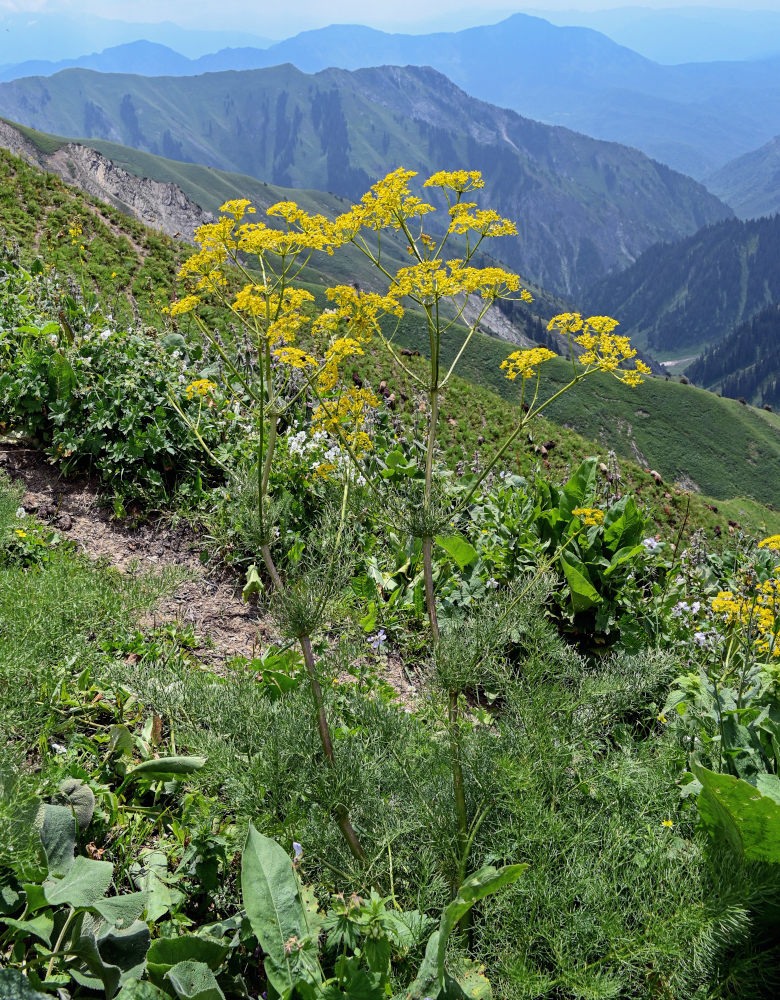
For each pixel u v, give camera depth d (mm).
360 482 4160
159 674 3623
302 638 3086
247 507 3197
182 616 5684
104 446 6965
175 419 7160
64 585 4266
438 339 3344
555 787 3271
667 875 2865
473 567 6680
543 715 3393
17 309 8695
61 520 6512
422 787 3311
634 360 3285
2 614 3791
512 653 4809
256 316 3238
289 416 7375
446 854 2986
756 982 2650
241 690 3373
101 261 29234
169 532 6680
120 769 3818
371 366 25062
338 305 3332
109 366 7535
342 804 2939
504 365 3461
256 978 3008
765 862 2836
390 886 3098
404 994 2475
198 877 3264
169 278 31656
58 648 3867
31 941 2797
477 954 2826
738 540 8445
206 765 3141
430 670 3445
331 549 3568
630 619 6477
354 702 3863
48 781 3021
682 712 4617
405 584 6664
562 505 7238
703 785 2805
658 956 2666
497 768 3168
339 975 2523
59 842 2846
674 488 24906
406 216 3324
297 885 2668
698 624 7012
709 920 2625
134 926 2732
